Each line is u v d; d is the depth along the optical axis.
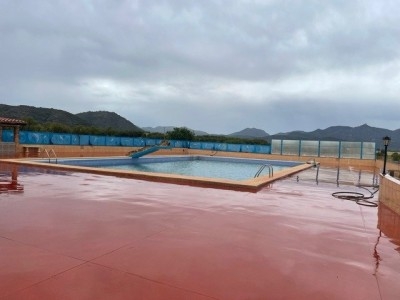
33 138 21.45
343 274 3.27
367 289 2.95
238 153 28.55
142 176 10.47
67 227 4.48
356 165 24.03
